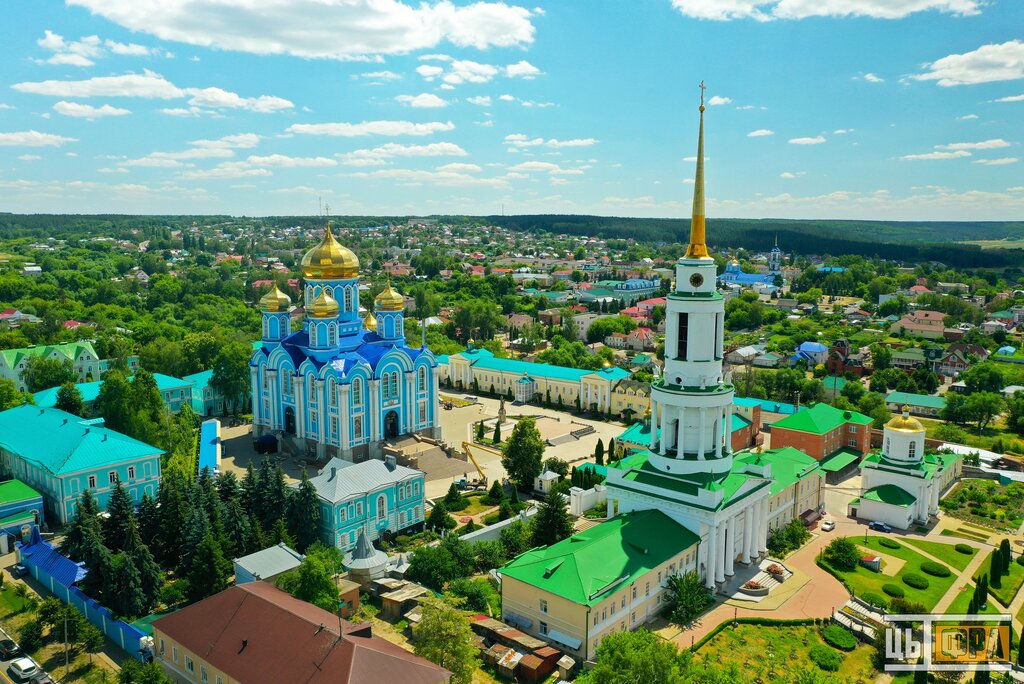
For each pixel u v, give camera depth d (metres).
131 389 136.12
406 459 135.00
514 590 80.25
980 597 86.94
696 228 93.50
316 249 150.00
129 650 76.69
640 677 59.25
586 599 73.31
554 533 97.19
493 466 144.38
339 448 139.00
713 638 79.75
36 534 99.00
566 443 165.50
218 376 175.88
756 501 98.38
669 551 85.06
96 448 113.00
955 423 188.38
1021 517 120.56
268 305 153.25
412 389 149.75
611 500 97.44
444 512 110.19
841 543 101.00
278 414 151.75
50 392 158.62
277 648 61.62
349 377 137.00
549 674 72.00
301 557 87.81
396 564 92.25
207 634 66.44
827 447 144.25
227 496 103.62
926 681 72.00
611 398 188.75
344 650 58.53
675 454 96.06
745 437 160.25
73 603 84.88
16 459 120.44
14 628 81.38
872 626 81.56
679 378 94.81
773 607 87.00
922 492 118.50
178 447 140.00
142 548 83.94
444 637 67.25
